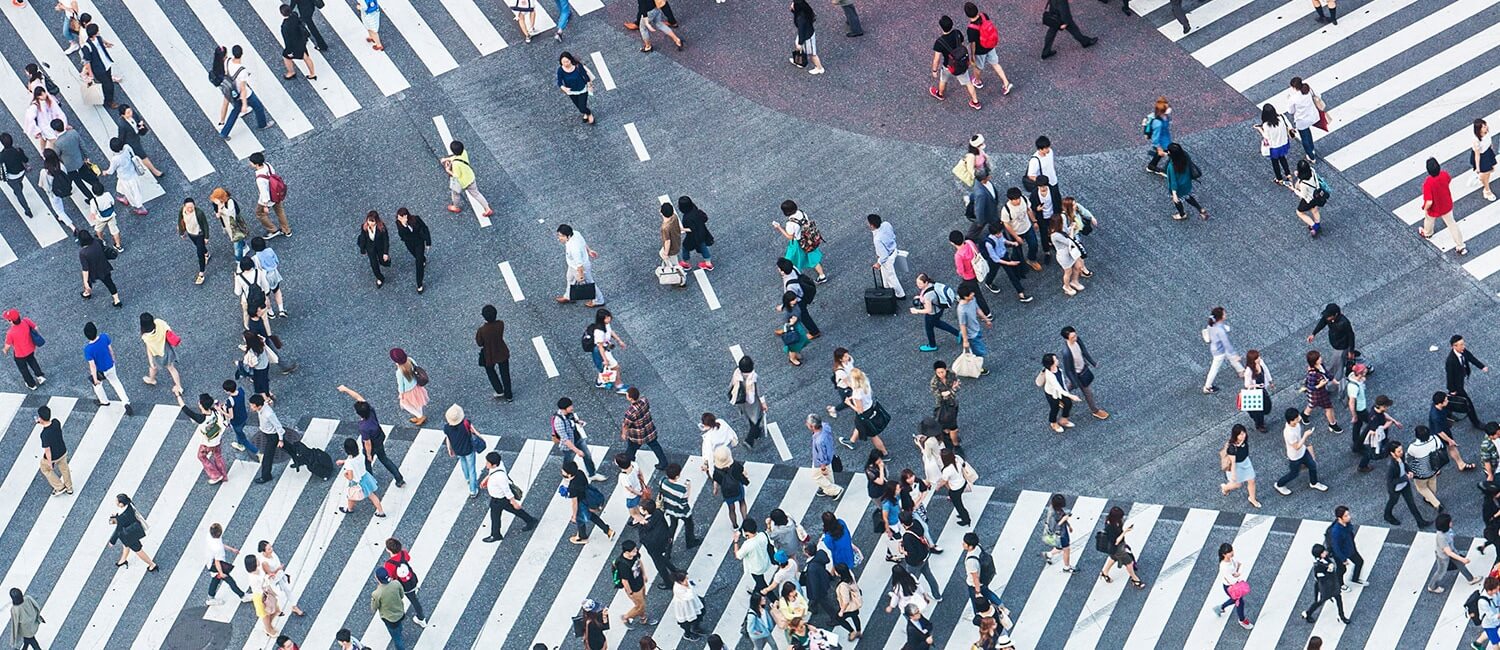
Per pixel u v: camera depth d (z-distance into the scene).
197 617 29.83
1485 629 27.34
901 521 28.45
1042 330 32.03
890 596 29.11
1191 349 31.53
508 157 35.16
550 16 37.38
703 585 29.55
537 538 30.27
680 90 35.97
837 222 33.72
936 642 28.62
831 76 35.94
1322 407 30.06
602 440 31.30
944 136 34.81
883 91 35.59
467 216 34.34
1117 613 28.73
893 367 31.73
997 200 32.53
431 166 35.16
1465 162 33.69
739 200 34.22
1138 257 32.81
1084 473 30.20
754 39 36.66
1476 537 29.02
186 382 32.59
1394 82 34.97
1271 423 30.45
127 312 33.62
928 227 33.50
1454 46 35.41
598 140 35.28
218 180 35.31
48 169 33.91
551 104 35.91
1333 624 28.33
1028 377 31.45
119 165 34.12
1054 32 35.47
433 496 30.88
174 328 33.31
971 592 27.67
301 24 35.84
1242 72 35.41
